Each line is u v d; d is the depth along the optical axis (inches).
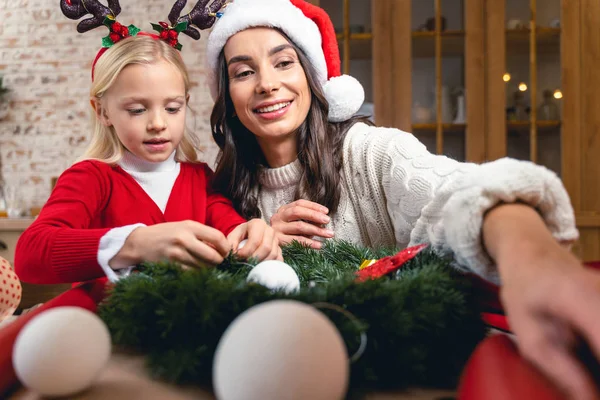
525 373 10.7
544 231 15.2
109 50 35.8
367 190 40.1
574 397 9.5
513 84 99.7
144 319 15.8
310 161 40.6
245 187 42.6
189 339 14.8
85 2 37.2
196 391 13.7
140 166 38.2
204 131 113.2
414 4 98.8
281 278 19.7
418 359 14.1
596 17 98.7
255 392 10.6
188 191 39.7
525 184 17.4
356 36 98.9
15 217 109.7
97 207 35.4
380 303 14.7
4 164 119.5
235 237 28.2
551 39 99.6
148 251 23.9
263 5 38.0
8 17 118.6
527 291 11.8
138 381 14.4
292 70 38.8
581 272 11.6
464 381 11.7
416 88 99.4
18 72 118.8
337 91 41.9
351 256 27.5
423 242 23.9
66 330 13.1
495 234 15.9
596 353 9.9
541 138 100.0
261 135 39.3
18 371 13.0
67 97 118.4
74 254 25.5
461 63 99.6
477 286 18.3
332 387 10.8
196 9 41.5
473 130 98.6
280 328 11.0
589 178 99.5
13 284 28.5
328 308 14.4
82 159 38.0
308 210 36.9
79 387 13.3
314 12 43.6
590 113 99.4
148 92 34.5
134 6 113.3
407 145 36.2
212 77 43.2
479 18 98.2
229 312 14.5
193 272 16.9
